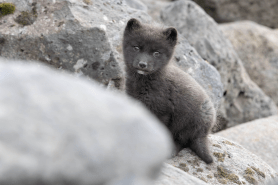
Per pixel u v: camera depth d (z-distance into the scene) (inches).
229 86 684.1
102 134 143.7
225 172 341.4
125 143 146.0
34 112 142.5
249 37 936.9
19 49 410.6
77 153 136.5
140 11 537.3
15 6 427.5
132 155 145.8
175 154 365.4
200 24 674.8
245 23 1001.5
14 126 135.6
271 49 923.4
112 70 438.9
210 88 543.8
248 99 708.7
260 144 512.7
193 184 255.4
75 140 138.5
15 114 139.6
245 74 735.1
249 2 1250.6
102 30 423.5
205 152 358.3
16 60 410.6
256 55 919.7
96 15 465.1
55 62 419.2
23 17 420.8
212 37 670.5
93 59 429.1
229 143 399.9
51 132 137.9
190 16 684.7
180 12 693.9
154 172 156.6
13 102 144.5
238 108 698.2
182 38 567.5
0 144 130.4
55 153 134.0
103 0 508.4
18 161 128.5
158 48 398.0
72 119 144.2
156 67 393.7
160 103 385.4
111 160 140.9
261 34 944.9
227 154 367.9
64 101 150.5
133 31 406.9
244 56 913.5
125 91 413.4
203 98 392.8
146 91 392.5
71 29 414.9
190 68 533.6
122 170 142.6
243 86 699.4
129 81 411.2
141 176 146.9
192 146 373.4
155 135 155.6
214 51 650.8
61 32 412.2
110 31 470.6
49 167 131.7
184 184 251.3
